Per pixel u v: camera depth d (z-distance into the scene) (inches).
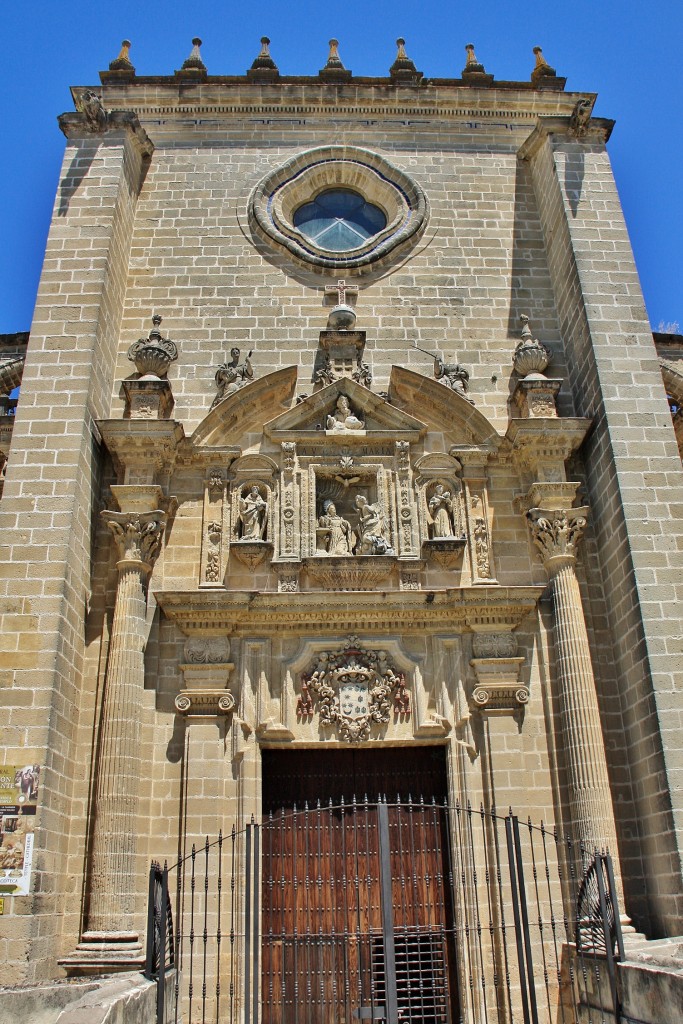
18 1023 370.3
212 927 513.3
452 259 735.7
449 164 783.1
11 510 557.0
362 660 577.6
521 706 566.3
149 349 642.8
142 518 582.9
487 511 624.7
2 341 786.8
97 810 520.1
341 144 787.4
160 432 602.2
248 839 432.1
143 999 388.2
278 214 747.4
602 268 671.1
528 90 813.9
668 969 389.7
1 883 466.6
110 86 794.8
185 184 757.3
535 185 773.9
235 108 796.6
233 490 624.7
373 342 697.6
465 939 517.0
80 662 563.8
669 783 506.6
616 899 449.4
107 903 497.7
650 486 586.2
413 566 603.2
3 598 531.2
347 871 544.4
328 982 516.4
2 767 490.0
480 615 584.1
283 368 663.8
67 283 643.5
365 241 770.2
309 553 607.2
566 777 553.0
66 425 587.5
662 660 534.9
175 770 546.9
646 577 557.6
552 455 623.2
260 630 582.6
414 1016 479.5
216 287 711.1
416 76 815.7
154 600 583.8
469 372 690.2
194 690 557.3
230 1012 450.0
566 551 595.2
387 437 642.2
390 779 567.5
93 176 697.6
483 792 549.3
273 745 557.9
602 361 631.2
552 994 506.6
